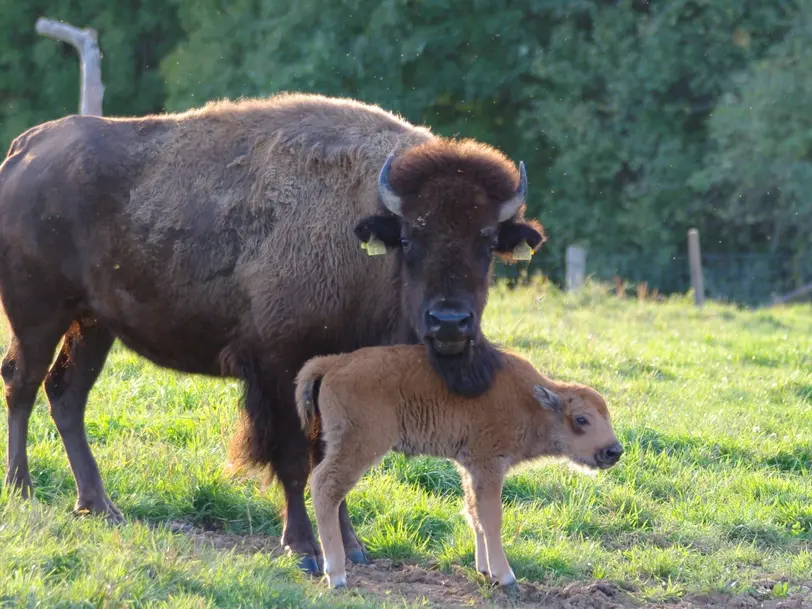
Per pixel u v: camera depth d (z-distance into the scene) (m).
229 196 26.98
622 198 104.56
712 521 30.47
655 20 100.62
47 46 106.50
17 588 18.69
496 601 23.61
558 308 65.62
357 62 95.69
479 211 23.73
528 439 24.09
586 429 23.95
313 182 26.50
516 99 105.31
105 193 27.83
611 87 101.38
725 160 97.75
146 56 112.06
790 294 100.56
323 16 96.69
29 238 28.34
